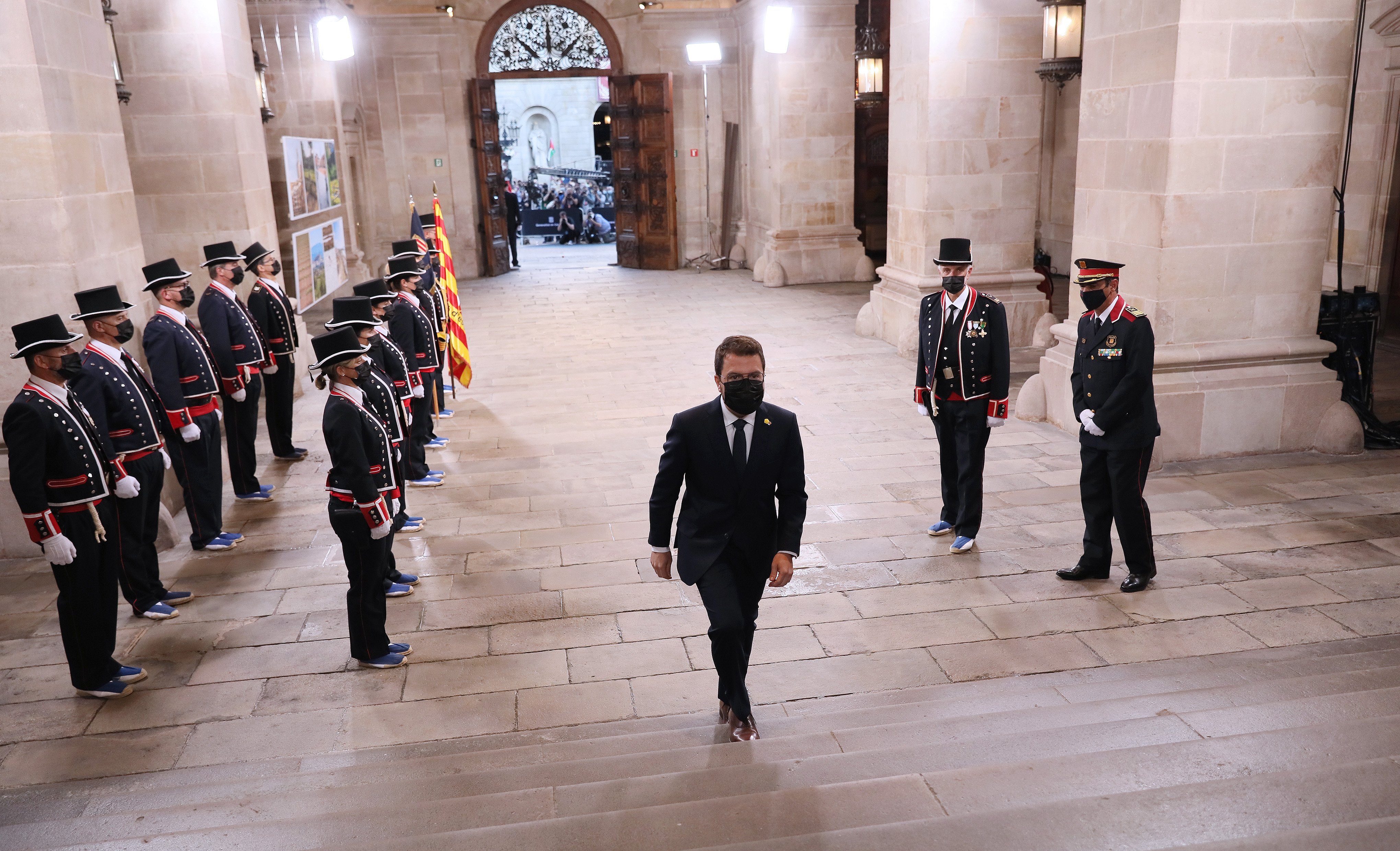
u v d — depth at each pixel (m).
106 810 3.62
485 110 19.27
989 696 4.27
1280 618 4.99
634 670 4.71
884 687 4.48
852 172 17.39
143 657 4.95
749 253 19.70
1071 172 17.19
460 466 7.93
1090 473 5.34
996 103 10.90
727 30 19.61
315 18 15.28
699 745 3.92
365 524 4.56
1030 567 5.73
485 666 4.79
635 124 19.83
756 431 3.69
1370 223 11.46
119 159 6.88
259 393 7.27
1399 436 7.71
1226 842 2.13
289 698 4.54
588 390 10.27
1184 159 7.02
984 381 5.72
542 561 6.03
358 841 2.93
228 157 9.66
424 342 8.20
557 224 27.94
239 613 5.43
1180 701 3.83
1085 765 2.91
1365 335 7.73
